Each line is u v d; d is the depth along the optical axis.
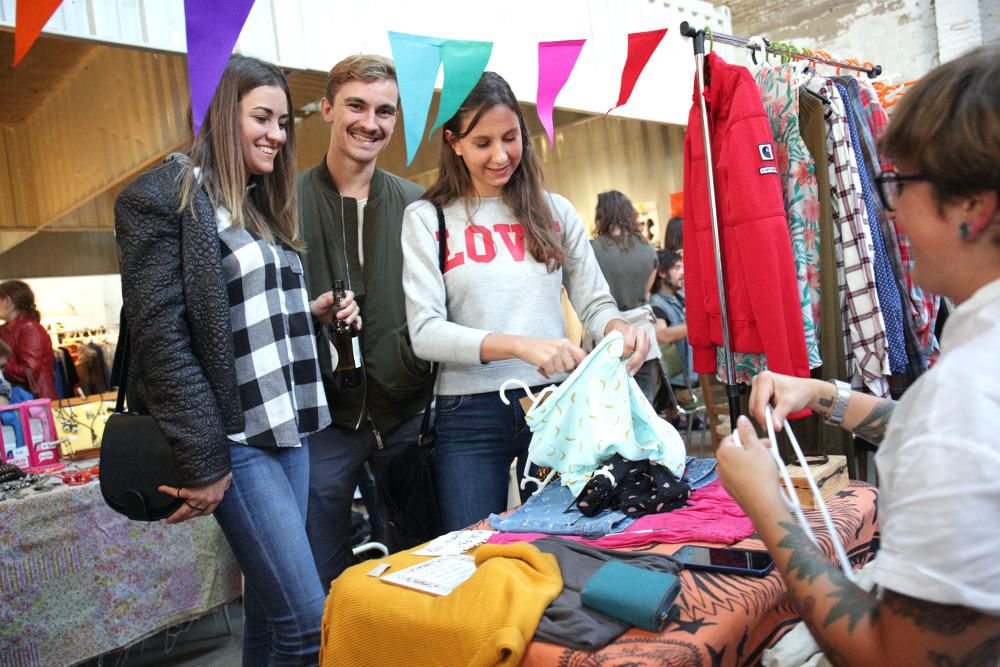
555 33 4.23
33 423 3.12
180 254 1.52
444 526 2.00
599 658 0.96
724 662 1.01
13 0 2.64
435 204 1.93
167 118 4.77
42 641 2.40
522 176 1.91
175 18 2.98
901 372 2.60
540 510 1.55
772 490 0.91
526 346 1.64
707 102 2.37
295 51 3.28
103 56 5.33
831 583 0.82
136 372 1.57
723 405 4.37
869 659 0.75
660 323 4.08
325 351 2.07
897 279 2.68
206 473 1.46
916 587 0.69
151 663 2.78
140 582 2.62
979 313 0.75
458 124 1.82
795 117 2.48
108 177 5.69
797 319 2.24
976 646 0.69
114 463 1.54
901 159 0.78
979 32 5.20
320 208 2.24
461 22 3.82
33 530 2.41
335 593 1.29
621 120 6.46
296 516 1.64
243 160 1.65
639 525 1.42
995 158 0.70
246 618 1.84
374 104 2.18
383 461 2.20
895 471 0.74
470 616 1.08
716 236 2.21
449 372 1.93
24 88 5.96
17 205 6.93
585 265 2.01
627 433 1.53
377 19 3.54
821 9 5.88
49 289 7.44
